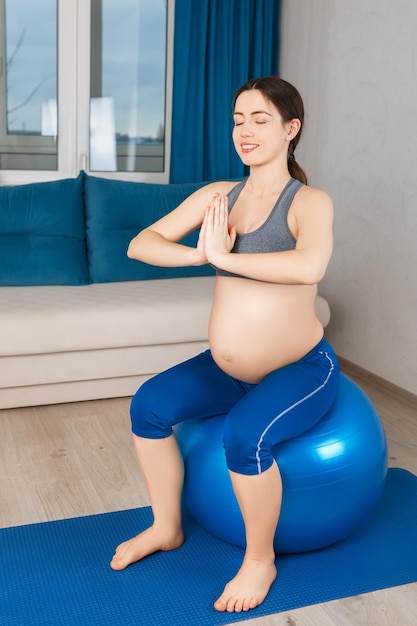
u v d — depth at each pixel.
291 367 1.91
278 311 1.86
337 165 3.82
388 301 3.49
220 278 1.93
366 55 3.51
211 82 4.10
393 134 3.36
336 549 2.09
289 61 4.23
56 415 3.03
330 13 3.77
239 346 1.89
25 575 1.93
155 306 3.16
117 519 2.23
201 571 1.97
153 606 1.81
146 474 2.00
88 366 3.09
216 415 2.02
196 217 2.04
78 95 4.01
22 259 3.47
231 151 4.27
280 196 1.85
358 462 1.92
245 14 4.10
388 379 3.53
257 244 1.85
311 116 4.03
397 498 2.40
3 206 3.50
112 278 3.64
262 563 1.86
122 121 4.18
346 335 3.85
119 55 4.08
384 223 3.48
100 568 1.97
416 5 3.15
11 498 2.34
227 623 1.76
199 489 1.96
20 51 3.88
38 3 3.84
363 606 1.84
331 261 3.95
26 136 4.00
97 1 3.97
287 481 1.86
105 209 3.64
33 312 2.98
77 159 4.09
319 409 1.87
